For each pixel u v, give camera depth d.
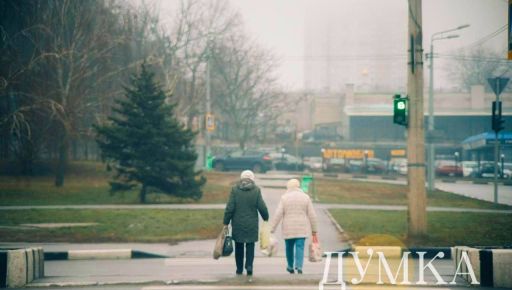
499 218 36.62
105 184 59.38
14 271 17.92
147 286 17.61
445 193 58.06
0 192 51.38
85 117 62.62
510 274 17.89
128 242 28.75
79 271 21.52
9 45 53.59
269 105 109.94
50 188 55.12
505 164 92.94
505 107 113.88
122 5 76.25
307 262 24.09
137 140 46.12
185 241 29.23
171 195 47.00
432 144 61.56
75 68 57.66
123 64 70.19
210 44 92.88
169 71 81.12
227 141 132.25
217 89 103.50
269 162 83.00
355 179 74.88
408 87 26.64
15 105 55.62
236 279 18.16
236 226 18.47
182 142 47.03
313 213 19.88
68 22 59.62
